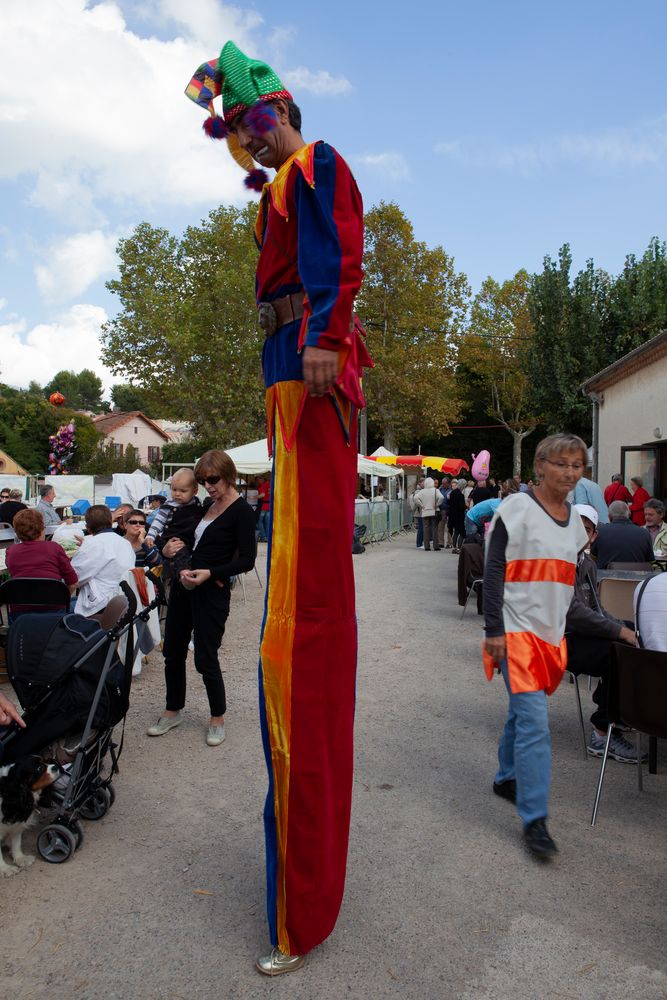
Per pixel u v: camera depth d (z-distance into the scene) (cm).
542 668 339
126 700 360
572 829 356
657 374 1410
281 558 243
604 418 1747
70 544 774
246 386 2914
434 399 3472
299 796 243
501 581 344
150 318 2864
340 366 218
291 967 251
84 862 325
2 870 314
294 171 221
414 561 1573
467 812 374
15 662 332
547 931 274
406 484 3359
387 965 254
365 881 308
